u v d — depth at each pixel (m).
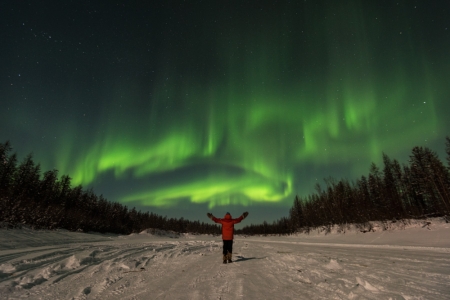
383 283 3.96
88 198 59.88
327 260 7.04
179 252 9.08
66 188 54.53
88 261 6.18
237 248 12.91
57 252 7.20
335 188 49.12
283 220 88.56
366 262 6.68
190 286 3.97
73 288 3.82
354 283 3.95
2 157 41.25
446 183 33.66
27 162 45.19
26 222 21.48
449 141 35.72
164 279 4.52
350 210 41.12
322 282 4.12
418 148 41.09
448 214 26.98
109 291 3.67
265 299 3.20
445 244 14.02
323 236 36.28
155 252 8.91
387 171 48.53
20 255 6.56
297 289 3.71
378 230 28.20
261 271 5.37
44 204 40.38
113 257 7.10
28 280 4.14
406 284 3.88
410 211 33.75
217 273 5.15
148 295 3.45
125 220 66.94
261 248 13.11
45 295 3.46
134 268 5.69
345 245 16.95
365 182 50.50
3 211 19.52
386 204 37.19
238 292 3.57
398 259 7.39
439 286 3.72
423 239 18.23
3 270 4.78
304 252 10.32
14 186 39.94
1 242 10.88
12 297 3.35
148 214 85.75
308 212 58.12
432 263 6.41
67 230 28.16
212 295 3.42
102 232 40.69
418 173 40.41
